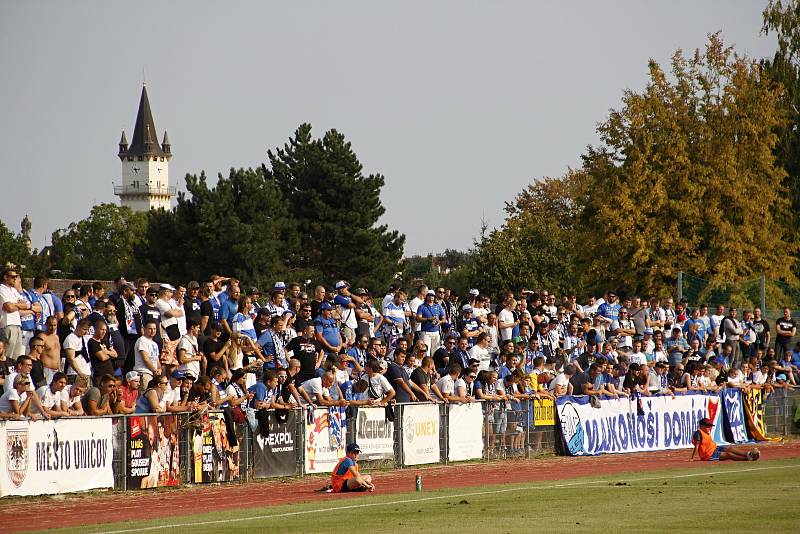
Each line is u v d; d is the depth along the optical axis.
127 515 31.42
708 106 116.56
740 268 113.38
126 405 39.78
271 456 42.28
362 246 150.38
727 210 115.25
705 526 26.20
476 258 161.75
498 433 51.19
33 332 43.50
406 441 47.31
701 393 60.88
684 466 46.34
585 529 26.00
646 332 64.94
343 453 45.09
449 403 49.12
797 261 122.00
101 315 43.34
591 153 121.25
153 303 46.22
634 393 56.91
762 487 35.62
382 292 151.25
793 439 65.25
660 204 111.38
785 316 73.94
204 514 30.94
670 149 112.81
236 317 47.28
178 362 43.38
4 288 42.81
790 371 68.62
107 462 37.09
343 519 28.81
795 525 26.22
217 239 136.00
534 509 30.27
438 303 58.72
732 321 71.44
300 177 153.38
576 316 61.12
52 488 35.38
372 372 47.75
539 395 52.91
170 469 39.03
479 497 34.03
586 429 54.53
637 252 110.25
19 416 34.41
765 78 117.94
